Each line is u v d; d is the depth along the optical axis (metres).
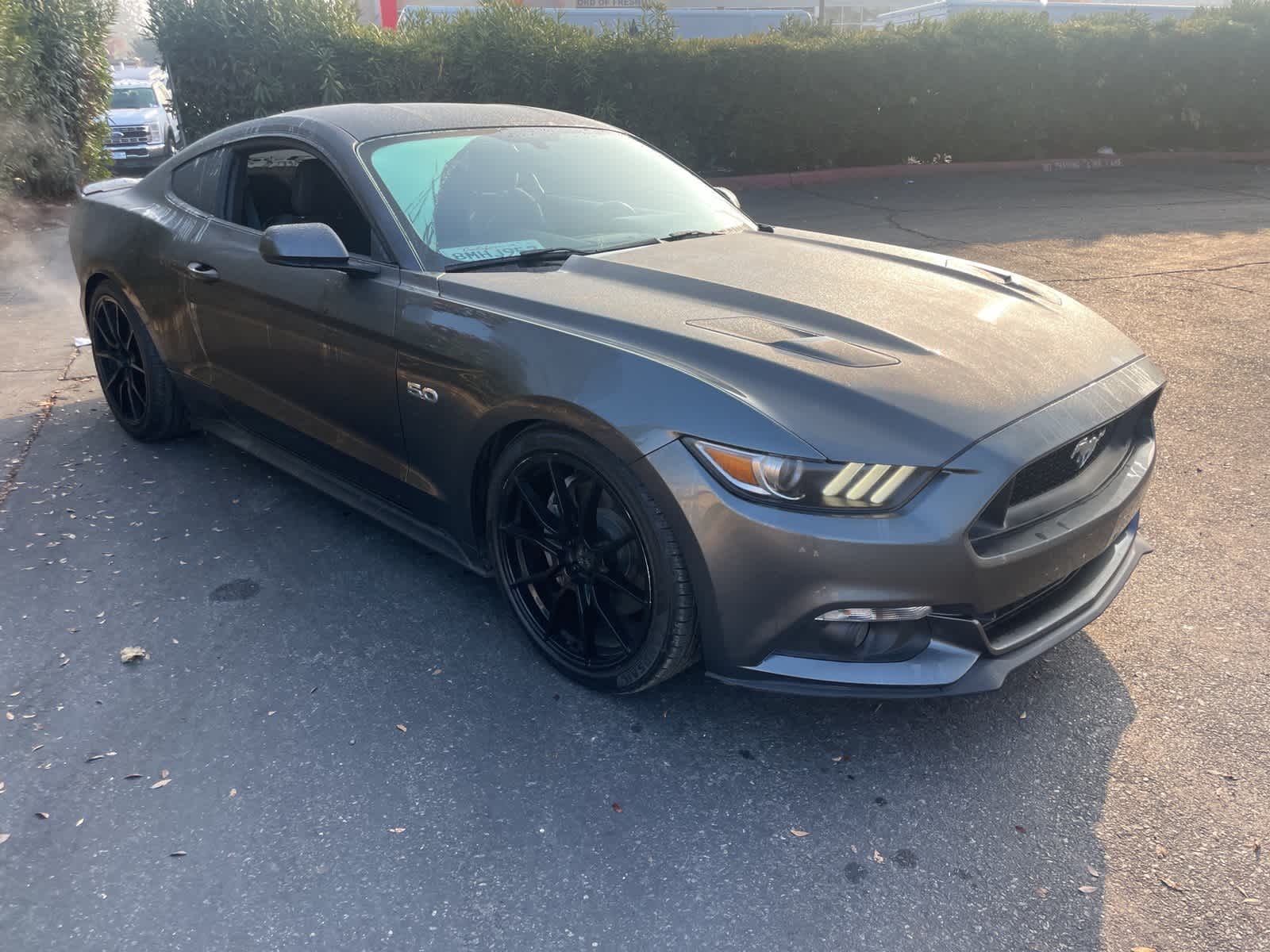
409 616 3.24
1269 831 2.32
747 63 13.23
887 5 23.95
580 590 2.77
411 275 3.06
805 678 2.38
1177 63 14.90
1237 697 2.80
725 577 2.35
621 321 2.64
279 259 2.99
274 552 3.65
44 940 2.03
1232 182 13.38
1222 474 4.26
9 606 3.27
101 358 4.69
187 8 11.25
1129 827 2.34
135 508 4.00
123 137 16.50
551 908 2.12
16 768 2.53
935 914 2.11
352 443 3.40
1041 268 8.13
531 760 2.58
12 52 10.55
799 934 2.06
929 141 14.63
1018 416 2.42
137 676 2.91
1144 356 3.01
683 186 4.05
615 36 12.97
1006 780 2.51
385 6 15.17
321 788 2.47
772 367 2.42
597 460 2.54
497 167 3.56
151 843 2.29
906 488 2.25
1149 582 3.42
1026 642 2.53
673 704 2.81
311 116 3.65
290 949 2.01
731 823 2.37
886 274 3.20
